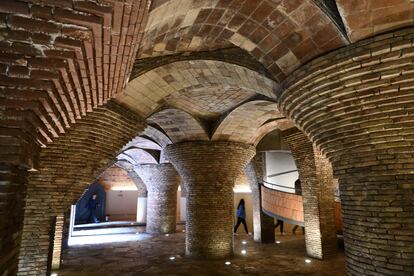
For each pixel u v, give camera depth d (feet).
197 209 35.86
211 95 27.53
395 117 12.28
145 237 53.42
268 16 13.79
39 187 21.79
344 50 12.76
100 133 21.33
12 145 6.57
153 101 23.56
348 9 11.51
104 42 7.18
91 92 10.02
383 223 13.39
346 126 13.82
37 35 5.95
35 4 5.68
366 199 14.12
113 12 6.33
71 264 33.88
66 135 20.04
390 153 12.99
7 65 6.10
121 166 67.67
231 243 36.32
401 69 11.49
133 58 9.46
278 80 16.60
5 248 7.73
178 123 33.17
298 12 13.05
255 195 48.73
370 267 13.85
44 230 22.99
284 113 17.84
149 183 58.59
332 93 13.48
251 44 15.75
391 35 11.51
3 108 6.39
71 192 22.93
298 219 37.83
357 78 12.51
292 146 37.60
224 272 29.96
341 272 29.32
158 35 14.82
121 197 79.61
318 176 35.73
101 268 32.01
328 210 35.83
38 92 6.48
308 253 36.24
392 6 11.14
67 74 7.05
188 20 14.28
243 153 36.22
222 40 17.07
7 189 7.25
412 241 12.59
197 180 35.94
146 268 31.83
